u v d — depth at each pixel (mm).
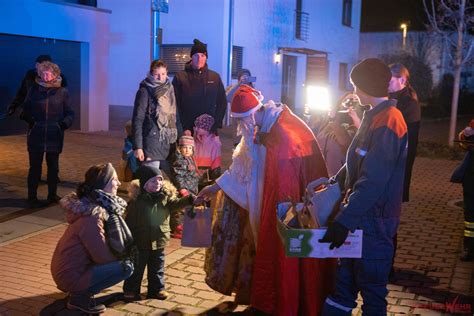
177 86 6988
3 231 6449
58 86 7578
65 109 7691
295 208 3727
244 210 4422
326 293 4105
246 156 4293
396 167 3451
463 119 29719
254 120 4266
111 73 20672
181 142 6363
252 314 4457
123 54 20406
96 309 4328
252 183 4254
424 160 13812
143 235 4551
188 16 19359
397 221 3525
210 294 4867
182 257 5777
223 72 19125
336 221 3301
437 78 30453
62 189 8578
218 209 4531
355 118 4586
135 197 4586
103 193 4191
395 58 30391
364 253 3455
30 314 4359
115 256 4223
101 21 15305
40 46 14188
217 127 7133
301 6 24656
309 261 3982
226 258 4422
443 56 30031
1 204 7594
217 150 6852
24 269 5297
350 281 3650
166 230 4633
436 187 10195
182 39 19547
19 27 13258
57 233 6445
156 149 6488
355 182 3477
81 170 10086
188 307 4582
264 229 4109
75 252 4188
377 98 3508
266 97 22516
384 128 3381
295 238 3322
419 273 5520
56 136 7559
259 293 4141
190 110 6980
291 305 3990
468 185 5871
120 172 7664
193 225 4395
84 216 4172
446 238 6781
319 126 5281
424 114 29203
